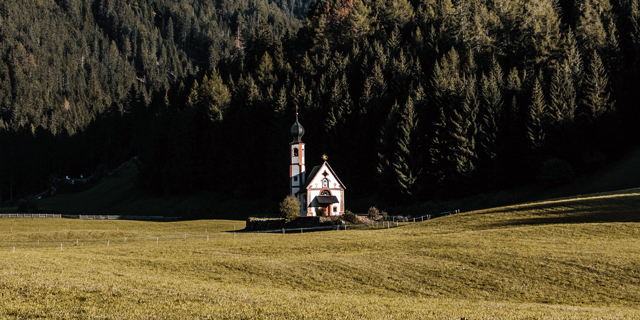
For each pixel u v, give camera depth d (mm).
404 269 41094
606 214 60250
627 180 84938
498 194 98188
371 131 116062
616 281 36531
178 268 41406
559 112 96062
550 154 96875
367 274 39844
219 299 29094
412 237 56375
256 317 25406
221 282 36875
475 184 99750
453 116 104625
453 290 36125
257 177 125062
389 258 44625
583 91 101125
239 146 128750
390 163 104625
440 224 66875
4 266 36188
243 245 55812
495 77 110688
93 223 98500
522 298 34250
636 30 112938
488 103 102312
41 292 29078
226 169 129625
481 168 100625
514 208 70250
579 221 59188
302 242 56812
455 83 109812
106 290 30062
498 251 45281
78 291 29578
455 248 48062
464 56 128250
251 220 83500
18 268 35719
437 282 37906
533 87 103125
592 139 96625
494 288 36312
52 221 99125
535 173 98125
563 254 43188
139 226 94375
